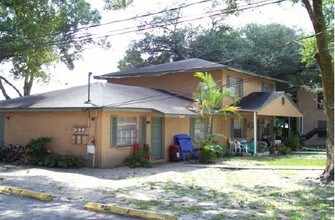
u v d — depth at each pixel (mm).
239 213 8555
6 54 23500
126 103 17859
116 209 8273
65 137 17953
